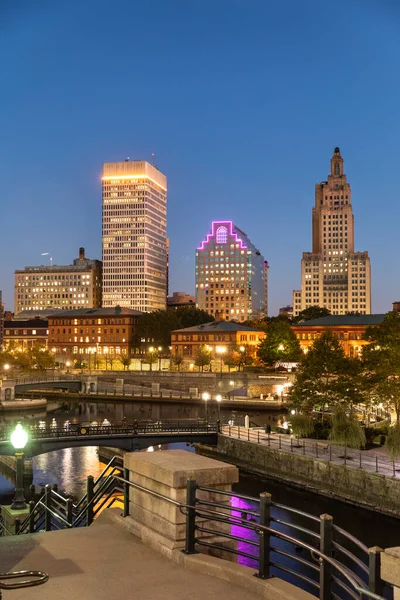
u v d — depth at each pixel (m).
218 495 11.78
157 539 11.92
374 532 49.78
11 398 134.75
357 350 183.62
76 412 130.00
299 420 74.81
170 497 11.74
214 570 10.57
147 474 12.38
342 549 8.38
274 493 63.28
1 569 11.01
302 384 82.38
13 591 9.94
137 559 11.46
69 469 75.12
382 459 62.41
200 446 85.62
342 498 58.84
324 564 8.52
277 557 43.78
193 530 11.22
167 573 10.73
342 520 53.19
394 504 53.16
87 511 15.22
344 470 59.06
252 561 39.59
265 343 162.00
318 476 62.50
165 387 156.38
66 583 10.28
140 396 145.38
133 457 12.98
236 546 12.05
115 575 10.66
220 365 186.88
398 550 7.14
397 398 71.81
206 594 9.81
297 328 190.62
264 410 127.88
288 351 158.00
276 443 74.12
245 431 84.50
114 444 74.44
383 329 90.25
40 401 134.50
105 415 124.75
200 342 196.50
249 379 144.75
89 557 11.59
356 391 79.69
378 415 94.56
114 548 12.10
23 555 11.73
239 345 189.12
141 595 9.78
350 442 66.06
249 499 10.18
